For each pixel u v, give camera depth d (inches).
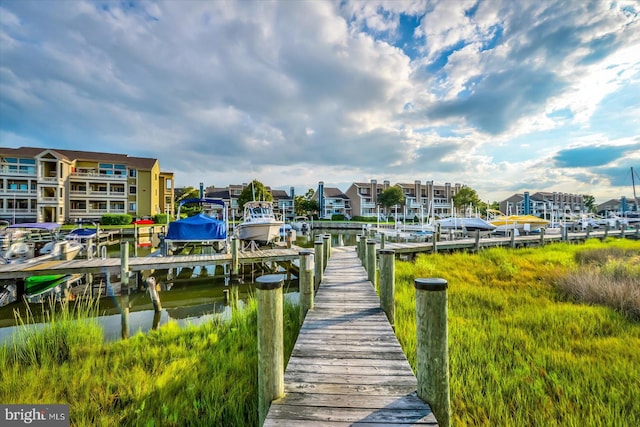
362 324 176.7
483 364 159.3
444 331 93.6
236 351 191.0
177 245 702.5
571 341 183.3
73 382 155.7
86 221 1011.3
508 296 291.1
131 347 205.8
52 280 412.5
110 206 1470.2
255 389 143.2
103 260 425.7
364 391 106.0
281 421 89.8
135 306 359.6
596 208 3316.9
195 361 177.5
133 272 419.8
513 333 196.7
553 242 812.0
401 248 573.3
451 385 136.6
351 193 2600.9
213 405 133.0
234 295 400.5
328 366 126.0
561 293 299.7
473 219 881.5
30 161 1286.9
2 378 162.6
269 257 484.4
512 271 398.6
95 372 169.8
